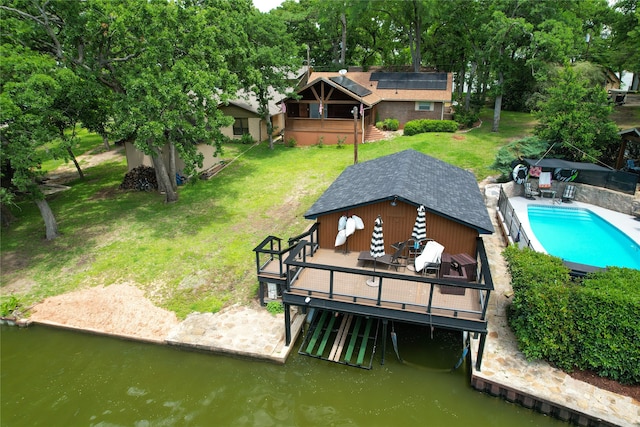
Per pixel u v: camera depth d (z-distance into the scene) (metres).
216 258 17.39
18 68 15.54
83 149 39.00
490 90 32.31
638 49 28.56
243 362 12.16
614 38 33.59
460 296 11.32
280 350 12.16
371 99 34.84
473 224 11.90
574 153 22.55
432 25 45.84
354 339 12.53
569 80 23.14
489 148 28.94
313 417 10.38
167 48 19.06
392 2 40.44
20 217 22.75
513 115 40.19
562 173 21.31
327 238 14.22
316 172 27.47
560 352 10.72
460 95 48.25
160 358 12.52
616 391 10.09
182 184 26.78
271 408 10.68
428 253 11.63
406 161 16.06
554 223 19.17
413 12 40.16
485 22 33.03
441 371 11.52
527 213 19.75
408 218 12.88
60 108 19.62
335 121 33.25
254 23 29.98
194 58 21.44
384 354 11.80
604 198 20.11
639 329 9.88
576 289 10.77
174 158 24.69
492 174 24.33
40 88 15.78
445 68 48.75
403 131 35.91
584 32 38.62
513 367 10.93
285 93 31.72
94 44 19.39
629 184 19.48
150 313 14.21
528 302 10.86
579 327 10.52
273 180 26.56
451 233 12.45
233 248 18.14
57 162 34.91
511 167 22.56
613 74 44.88
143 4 17.80
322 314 13.83
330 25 48.53
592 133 21.84
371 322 13.55
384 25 47.84
